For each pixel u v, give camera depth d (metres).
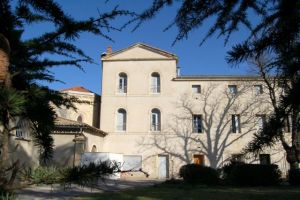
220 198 15.23
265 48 2.46
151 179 35.44
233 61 2.50
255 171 24.31
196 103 38.91
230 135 37.75
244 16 2.68
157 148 38.41
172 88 39.56
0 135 2.26
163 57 40.28
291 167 24.92
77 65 3.01
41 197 11.45
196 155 38.00
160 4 2.55
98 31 2.52
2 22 2.46
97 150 36.38
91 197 15.02
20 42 2.63
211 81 39.22
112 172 2.38
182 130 38.56
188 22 2.66
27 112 2.24
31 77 2.84
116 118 39.56
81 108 40.19
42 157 2.54
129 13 2.52
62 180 2.23
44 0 2.38
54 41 2.73
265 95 37.56
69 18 2.46
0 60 2.14
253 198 15.36
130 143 38.75
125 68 40.50
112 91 40.06
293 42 2.43
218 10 2.67
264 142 2.24
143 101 39.56
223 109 38.44
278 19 2.51
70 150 30.75
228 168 26.25
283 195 16.72
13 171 2.23
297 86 2.15
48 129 2.39
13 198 2.19
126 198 14.94
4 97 1.92
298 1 2.44
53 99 2.92
